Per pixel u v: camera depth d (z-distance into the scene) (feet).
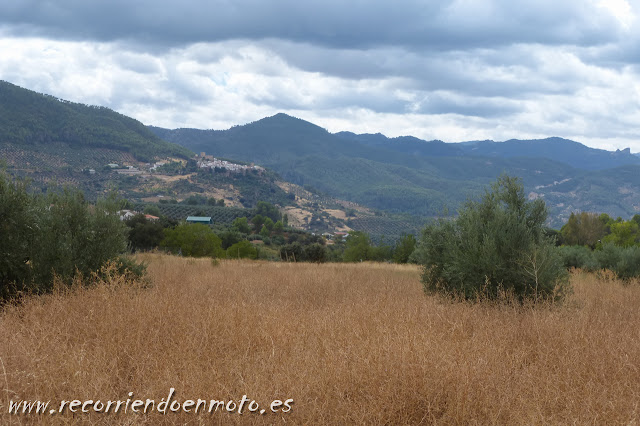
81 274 29.09
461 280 34.53
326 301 34.12
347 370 14.99
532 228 36.63
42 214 32.40
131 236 183.01
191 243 181.57
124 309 20.98
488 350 17.69
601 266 76.02
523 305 28.45
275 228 519.60
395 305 26.71
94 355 16.20
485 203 39.50
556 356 17.90
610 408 13.47
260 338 19.27
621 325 24.14
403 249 167.22
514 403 13.78
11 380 13.94
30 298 25.71
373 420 12.74
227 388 13.94
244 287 40.34
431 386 13.82
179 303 23.75
